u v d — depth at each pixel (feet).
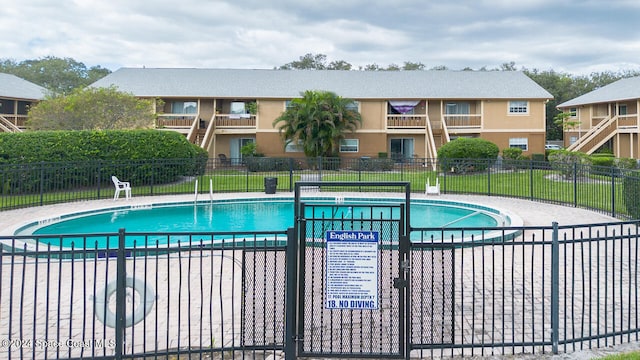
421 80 121.90
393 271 18.17
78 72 217.15
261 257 23.12
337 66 240.32
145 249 14.84
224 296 21.66
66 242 38.93
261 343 16.28
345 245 14.65
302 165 104.73
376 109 113.91
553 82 177.99
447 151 84.38
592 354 15.28
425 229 15.52
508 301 20.75
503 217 47.88
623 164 81.51
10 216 47.80
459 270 25.98
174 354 15.21
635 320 17.40
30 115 85.51
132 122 87.20
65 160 68.80
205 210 57.72
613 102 115.03
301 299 14.98
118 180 68.39
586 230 39.47
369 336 16.26
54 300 21.13
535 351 15.74
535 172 82.53
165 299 21.24
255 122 114.01
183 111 114.73
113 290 16.24
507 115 113.50
